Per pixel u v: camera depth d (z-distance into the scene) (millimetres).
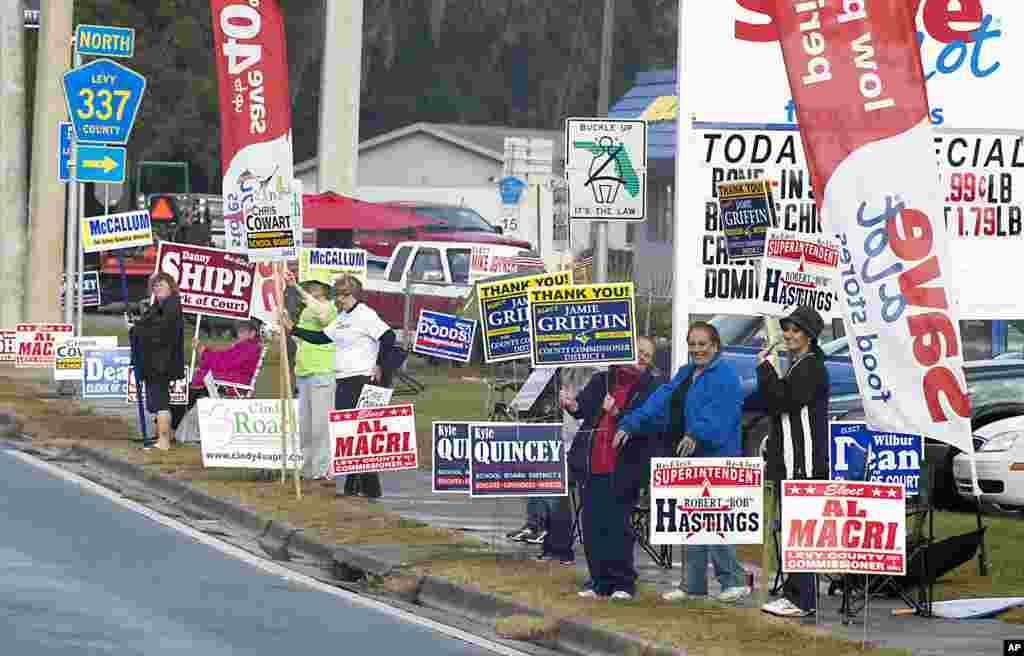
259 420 49188
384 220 90750
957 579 36812
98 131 71812
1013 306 40438
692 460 31797
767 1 39312
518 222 106938
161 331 54531
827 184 31484
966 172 40312
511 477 35969
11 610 30859
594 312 34438
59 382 70875
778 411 31609
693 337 32812
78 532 40438
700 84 39250
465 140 138250
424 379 79875
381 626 31688
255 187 46156
